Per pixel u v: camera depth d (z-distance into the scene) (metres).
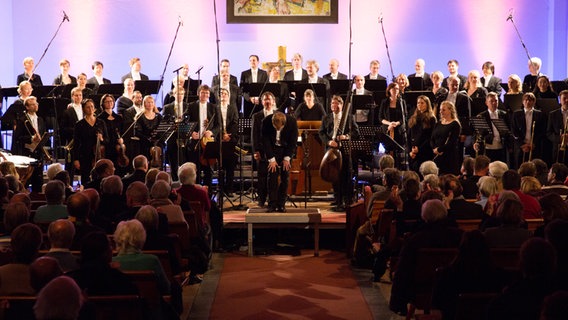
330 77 13.64
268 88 12.27
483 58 15.19
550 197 5.68
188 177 8.07
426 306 5.59
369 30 15.14
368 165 12.29
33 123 11.69
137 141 11.63
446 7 15.16
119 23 15.23
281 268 8.48
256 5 15.12
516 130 11.47
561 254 4.38
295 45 15.17
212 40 15.20
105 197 6.81
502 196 6.00
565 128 10.82
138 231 5.07
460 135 11.30
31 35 15.22
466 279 4.62
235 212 10.22
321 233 9.84
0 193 7.00
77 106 11.95
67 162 11.70
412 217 6.82
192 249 7.37
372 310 6.71
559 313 2.79
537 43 15.14
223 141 9.92
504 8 15.12
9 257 5.14
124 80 14.02
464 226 6.44
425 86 13.45
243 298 7.15
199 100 11.55
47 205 6.65
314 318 6.45
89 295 4.24
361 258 8.28
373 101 11.48
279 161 9.55
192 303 6.96
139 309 4.05
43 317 2.98
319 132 10.55
